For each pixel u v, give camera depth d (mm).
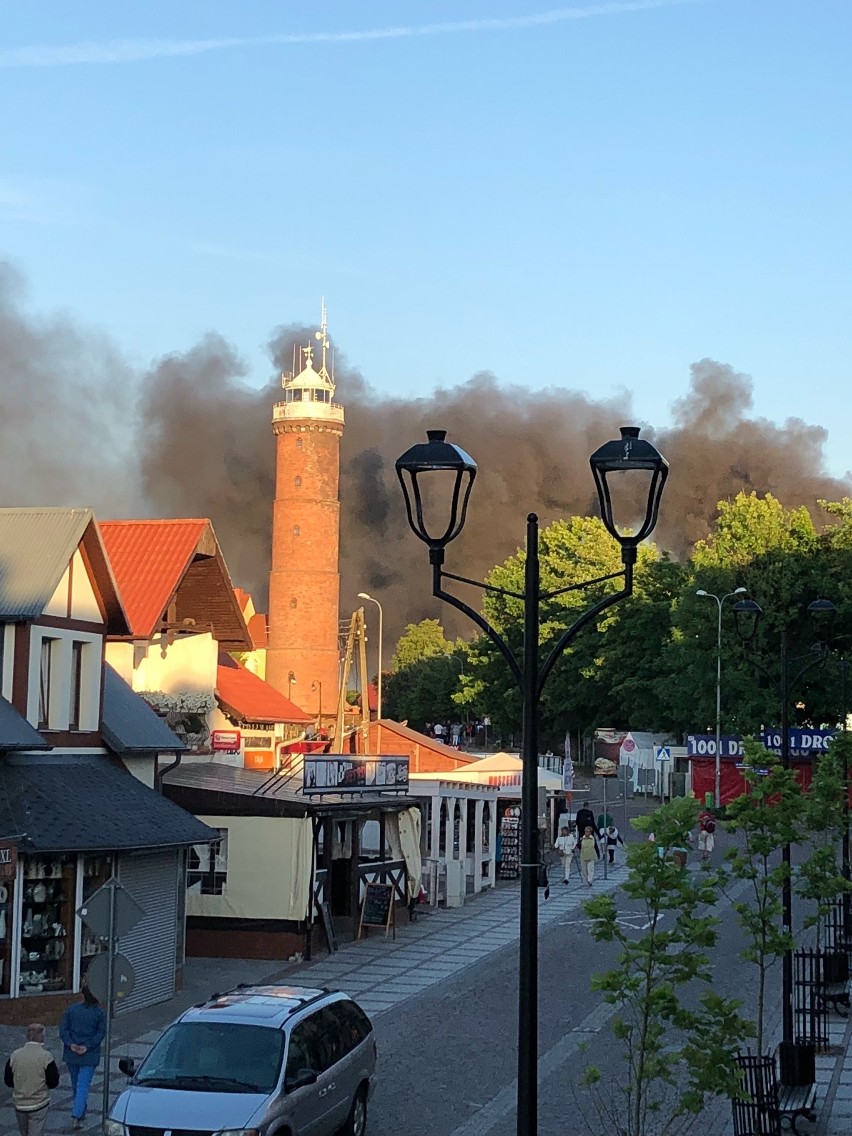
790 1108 17344
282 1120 14250
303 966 30000
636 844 13609
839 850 40312
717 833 59156
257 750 54188
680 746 76875
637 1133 12891
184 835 26250
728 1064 12875
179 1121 13883
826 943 27938
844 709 34625
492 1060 21266
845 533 71875
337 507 112000
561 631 94312
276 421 111312
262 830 31094
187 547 38188
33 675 25812
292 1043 15180
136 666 38906
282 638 110250
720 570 71188
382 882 36062
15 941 23016
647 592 89000
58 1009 23375
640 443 12281
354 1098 16453
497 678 100438
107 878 24703
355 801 33844
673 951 32438
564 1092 19359
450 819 41562
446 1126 17516
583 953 31969
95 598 28078
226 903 31109
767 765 17641
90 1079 17344
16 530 27062
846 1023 25656
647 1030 13070
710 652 69188
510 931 35594
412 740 65438
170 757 38531
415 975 28969
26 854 23062
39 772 25516
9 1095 18500
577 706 95000
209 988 27422
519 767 49969
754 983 28719
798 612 69438
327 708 109562
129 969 15453
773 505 73062
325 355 113625
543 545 99812
